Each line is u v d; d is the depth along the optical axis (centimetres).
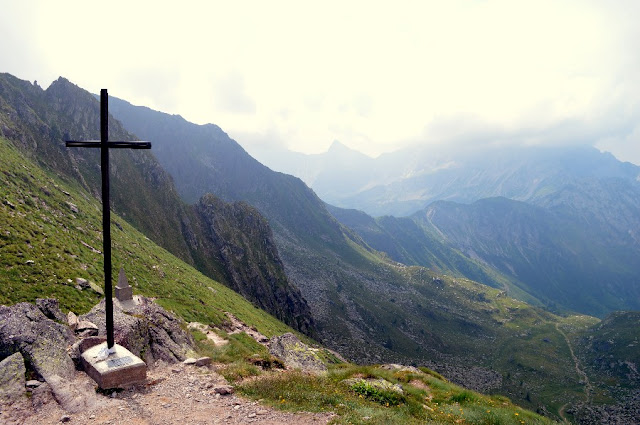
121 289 3272
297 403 1532
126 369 1527
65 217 6606
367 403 1745
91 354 1599
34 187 6869
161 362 1889
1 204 4981
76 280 4025
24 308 1656
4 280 3391
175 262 10269
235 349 2595
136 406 1371
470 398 2344
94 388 1460
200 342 2731
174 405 1413
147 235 14538
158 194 18025
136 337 1903
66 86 18512
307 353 3003
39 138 12638
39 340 1538
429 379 2669
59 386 1373
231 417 1343
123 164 17462
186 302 6091
